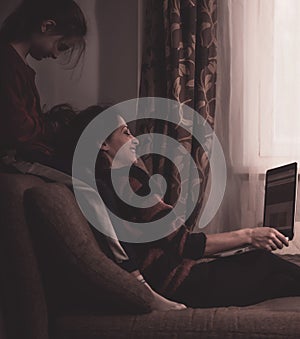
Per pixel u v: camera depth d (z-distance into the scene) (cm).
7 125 263
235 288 197
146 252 195
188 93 312
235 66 323
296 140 322
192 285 196
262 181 324
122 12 333
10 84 268
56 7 279
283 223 240
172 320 164
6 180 168
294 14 322
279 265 205
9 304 168
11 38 274
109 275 164
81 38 291
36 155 217
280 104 323
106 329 164
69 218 166
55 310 174
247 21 322
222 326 160
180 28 311
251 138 323
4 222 165
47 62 333
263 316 161
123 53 332
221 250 219
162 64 316
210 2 314
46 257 166
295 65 323
